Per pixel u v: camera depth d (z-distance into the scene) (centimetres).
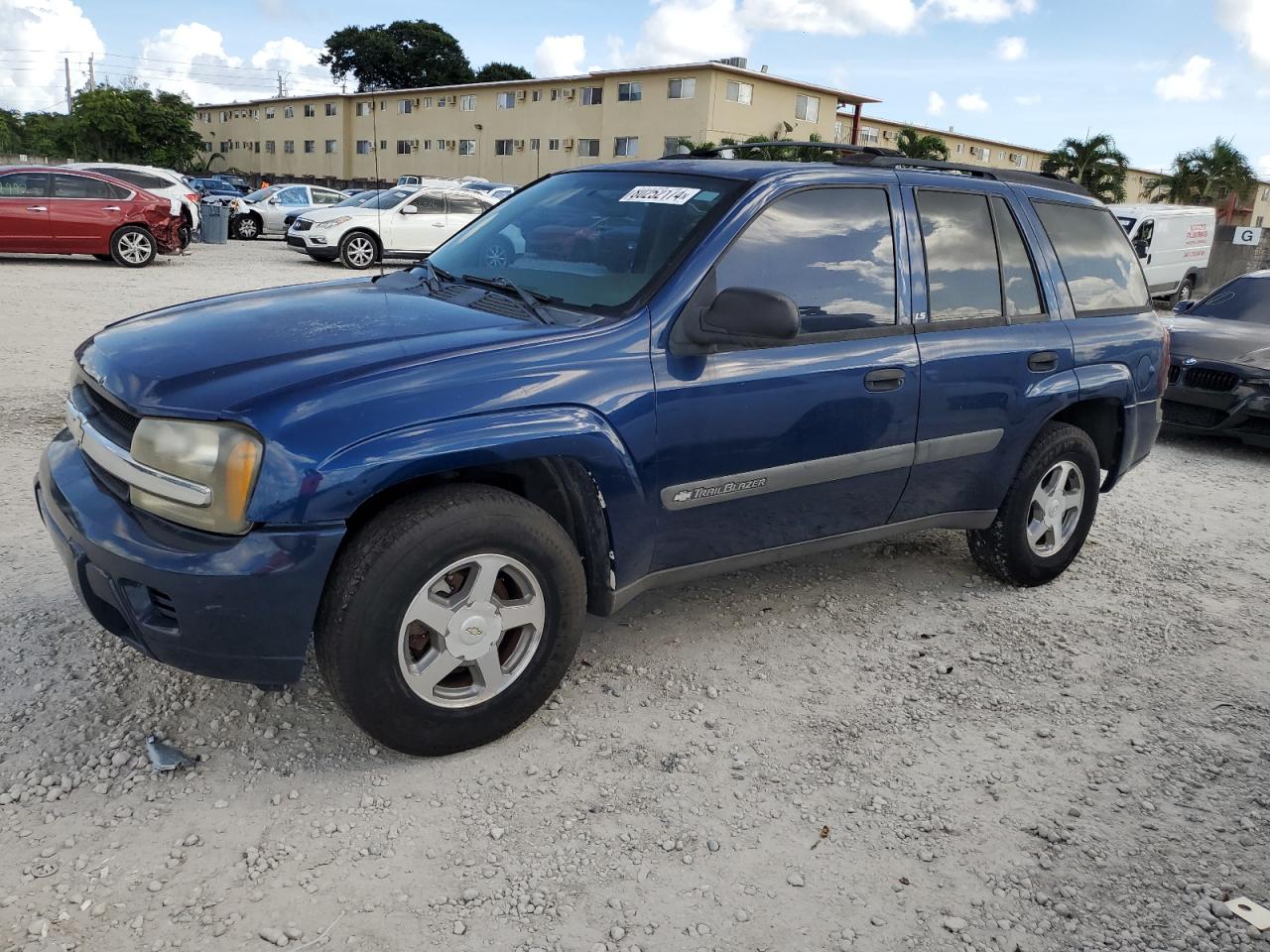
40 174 1548
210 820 257
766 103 4703
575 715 320
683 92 4581
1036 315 420
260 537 247
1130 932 241
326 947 218
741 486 328
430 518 263
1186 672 382
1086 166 4506
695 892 244
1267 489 688
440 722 281
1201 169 4722
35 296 1184
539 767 291
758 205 331
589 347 292
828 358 339
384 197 1950
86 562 266
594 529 307
